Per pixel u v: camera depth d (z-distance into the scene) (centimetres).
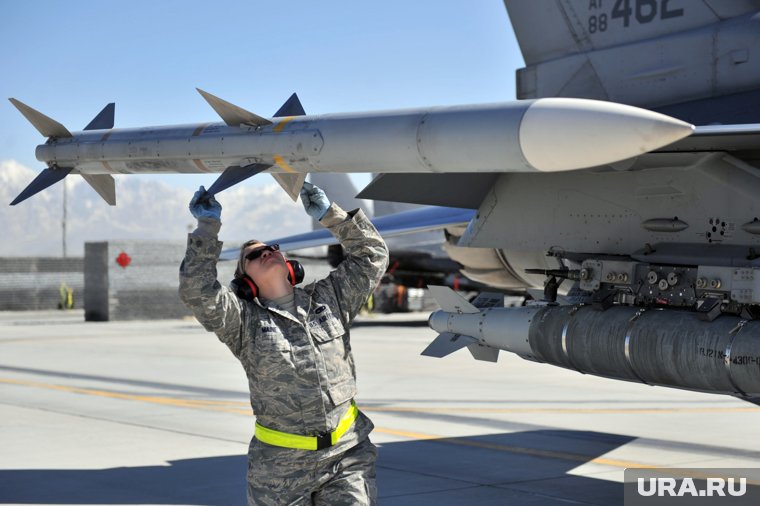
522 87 862
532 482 707
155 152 659
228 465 763
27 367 1579
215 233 404
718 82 722
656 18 766
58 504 641
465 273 1059
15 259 4128
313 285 424
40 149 743
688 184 675
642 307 696
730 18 727
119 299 3244
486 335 819
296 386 395
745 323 620
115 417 1015
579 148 459
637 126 444
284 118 602
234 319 400
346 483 400
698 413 1052
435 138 512
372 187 856
